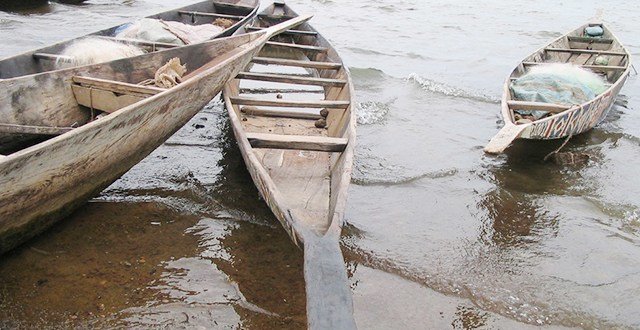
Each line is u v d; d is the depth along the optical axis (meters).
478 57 10.70
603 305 3.75
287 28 7.15
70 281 3.57
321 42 7.91
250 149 4.09
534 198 5.20
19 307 3.32
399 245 4.31
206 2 9.01
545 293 3.84
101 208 4.40
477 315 3.60
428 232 4.53
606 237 4.61
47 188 3.51
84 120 4.95
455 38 12.30
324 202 4.16
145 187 4.79
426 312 3.60
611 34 9.31
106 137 3.72
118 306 3.40
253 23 8.46
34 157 3.20
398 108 7.48
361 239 4.35
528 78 6.71
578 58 8.70
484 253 4.29
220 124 6.39
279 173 4.57
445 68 9.80
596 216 4.94
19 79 4.35
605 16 15.48
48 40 9.80
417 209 4.88
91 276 3.64
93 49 5.41
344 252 4.16
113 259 3.83
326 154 4.96
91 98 4.77
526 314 3.62
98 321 3.27
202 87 4.76
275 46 7.40
